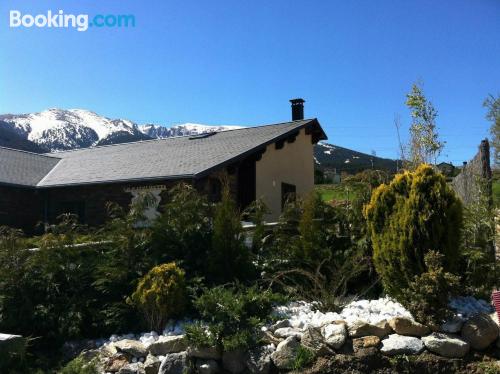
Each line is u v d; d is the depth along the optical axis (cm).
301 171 2059
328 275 692
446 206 512
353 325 497
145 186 1528
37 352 591
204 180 1445
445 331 481
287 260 709
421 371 462
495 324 474
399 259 520
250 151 1552
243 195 1778
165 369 511
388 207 545
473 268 592
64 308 620
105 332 620
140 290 594
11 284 625
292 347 497
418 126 1338
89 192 1691
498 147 2572
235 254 675
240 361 510
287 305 612
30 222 1767
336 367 478
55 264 645
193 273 668
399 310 540
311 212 732
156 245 686
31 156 2119
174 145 1969
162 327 598
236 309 525
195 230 701
